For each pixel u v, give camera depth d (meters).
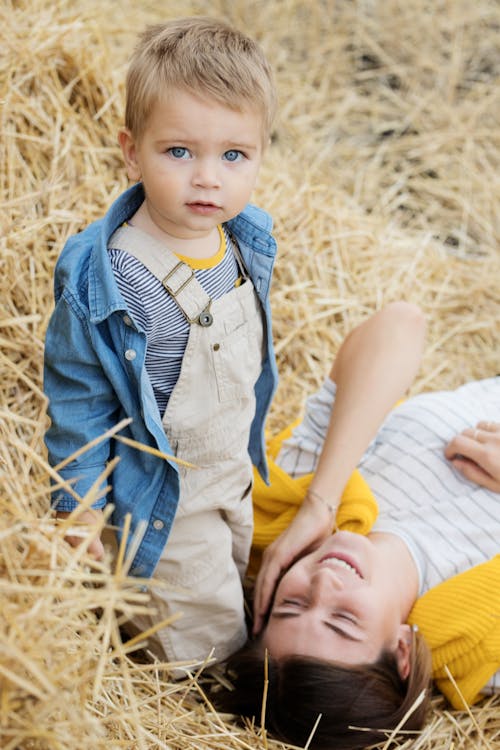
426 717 1.93
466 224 3.26
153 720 1.72
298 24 3.68
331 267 2.85
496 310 2.98
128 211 1.60
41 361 2.14
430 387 2.77
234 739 1.76
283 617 1.89
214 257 1.60
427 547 2.03
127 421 1.47
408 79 3.61
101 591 1.34
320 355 2.70
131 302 1.54
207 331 1.58
